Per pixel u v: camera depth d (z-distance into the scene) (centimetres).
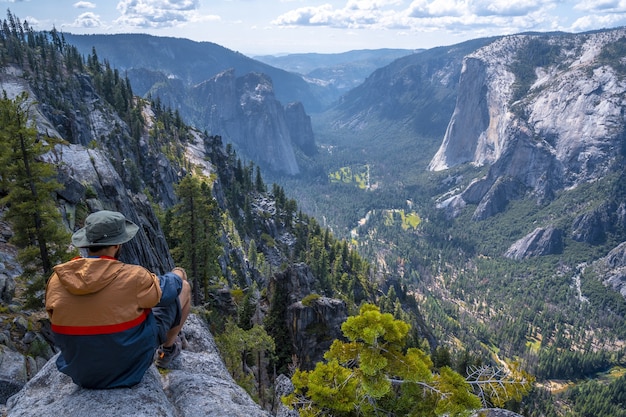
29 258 1872
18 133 1808
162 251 5181
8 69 16488
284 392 2473
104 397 485
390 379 1325
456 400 1258
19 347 1548
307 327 6188
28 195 1869
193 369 767
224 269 9262
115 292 465
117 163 13062
